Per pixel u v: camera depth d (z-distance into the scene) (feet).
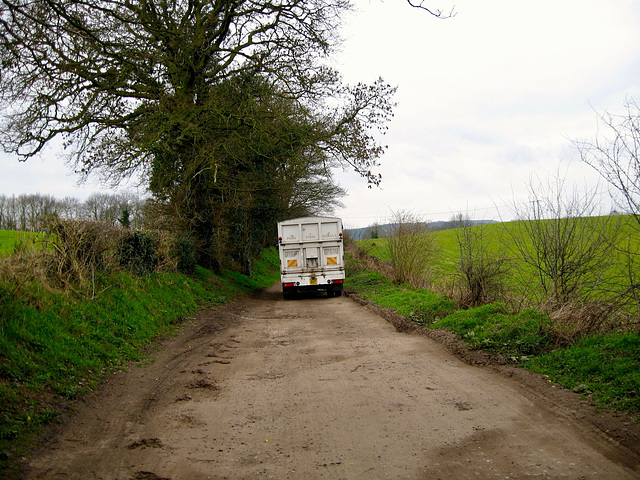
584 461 13.61
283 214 115.55
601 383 19.20
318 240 74.49
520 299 33.42
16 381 19.06
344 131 63.52
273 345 34.35
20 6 21.83
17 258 28.81
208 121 63.16
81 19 33.40
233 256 103.96
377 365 26.71
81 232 33.88
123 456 15.20
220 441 16.53
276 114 63.98
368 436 16.49
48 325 24.75
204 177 70.64
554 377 21.33
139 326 33.91
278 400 21.13
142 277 44.34
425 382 22.81
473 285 39.29
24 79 38.01
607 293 26.78
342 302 65.82
